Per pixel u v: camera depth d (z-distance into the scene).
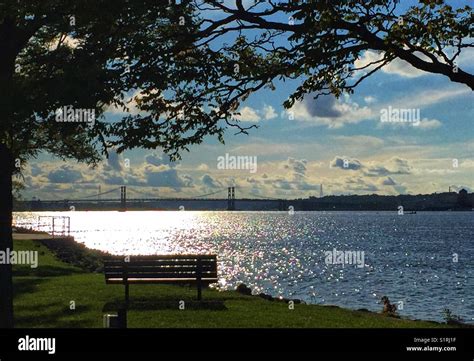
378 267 55.88
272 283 42.09
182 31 10.88
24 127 10.61
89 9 10.15
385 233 136.88
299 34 10.05
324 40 10.02
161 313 14.90
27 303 16.58
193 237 122.75
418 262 61.84
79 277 23.83
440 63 10.14
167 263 17.09
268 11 10.24
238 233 142.75
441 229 159.50
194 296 18.44
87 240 105.75
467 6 11.52
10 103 9.92
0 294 12.24
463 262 62.03
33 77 10.80
